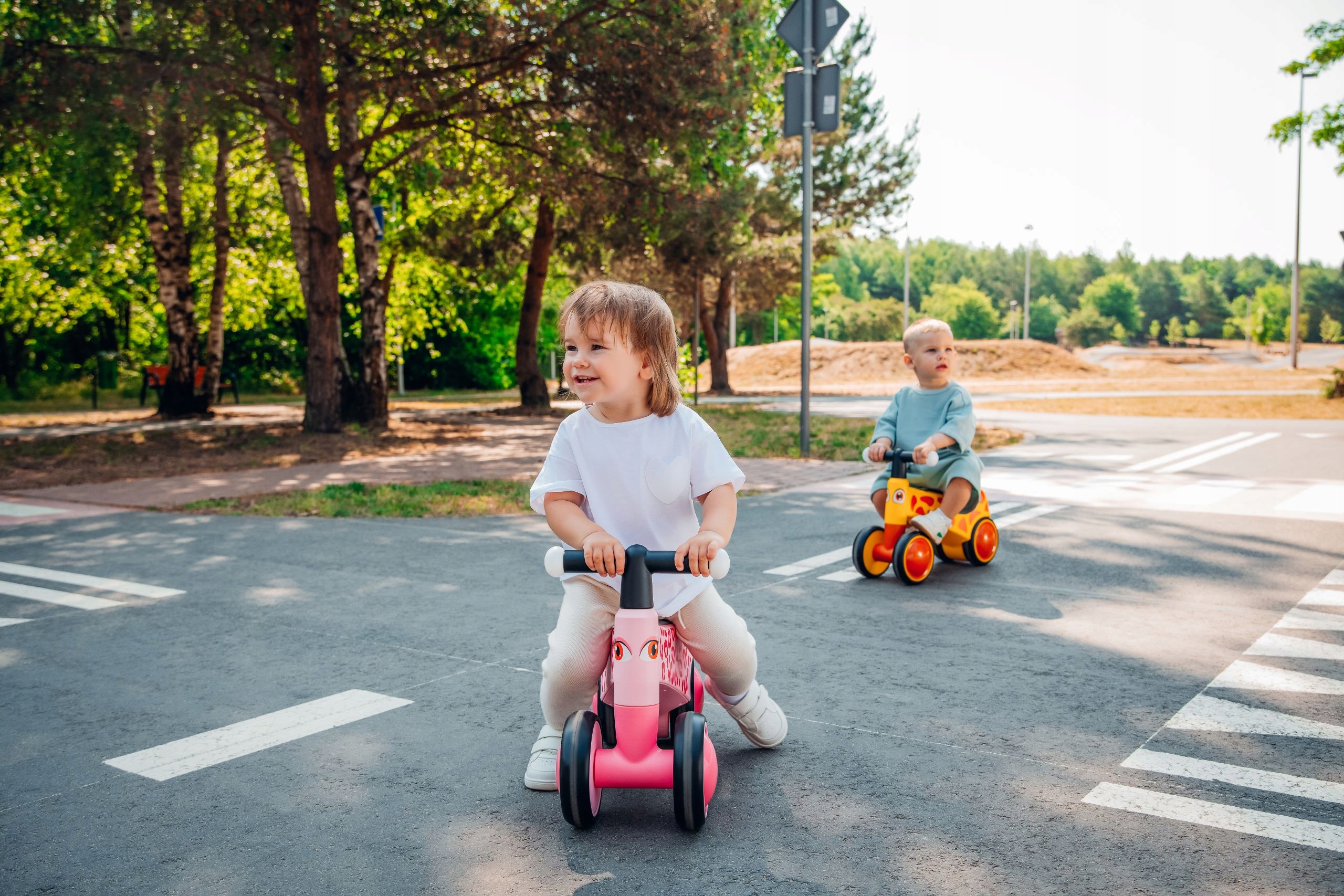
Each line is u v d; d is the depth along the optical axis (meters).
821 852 2.62
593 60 14.88
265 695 3.98
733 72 15.81
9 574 6.46
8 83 13.19
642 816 2.88
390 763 3.28
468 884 2.47
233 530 8.06
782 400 31.39
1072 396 28.38
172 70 13.29
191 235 24.17
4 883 2.49
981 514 6.31
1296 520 7.91
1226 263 168.88
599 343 2.75
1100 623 4.96
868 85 32.47
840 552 6.91
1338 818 2.79
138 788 3.09
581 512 2.85
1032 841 2.67
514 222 24.62
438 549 7.15
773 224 33.59
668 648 2.84
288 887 2.47
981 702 3.81
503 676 4.21
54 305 27.47
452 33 13.94
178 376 22.23
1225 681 4.03
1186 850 2.61
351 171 17.81
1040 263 159.75
